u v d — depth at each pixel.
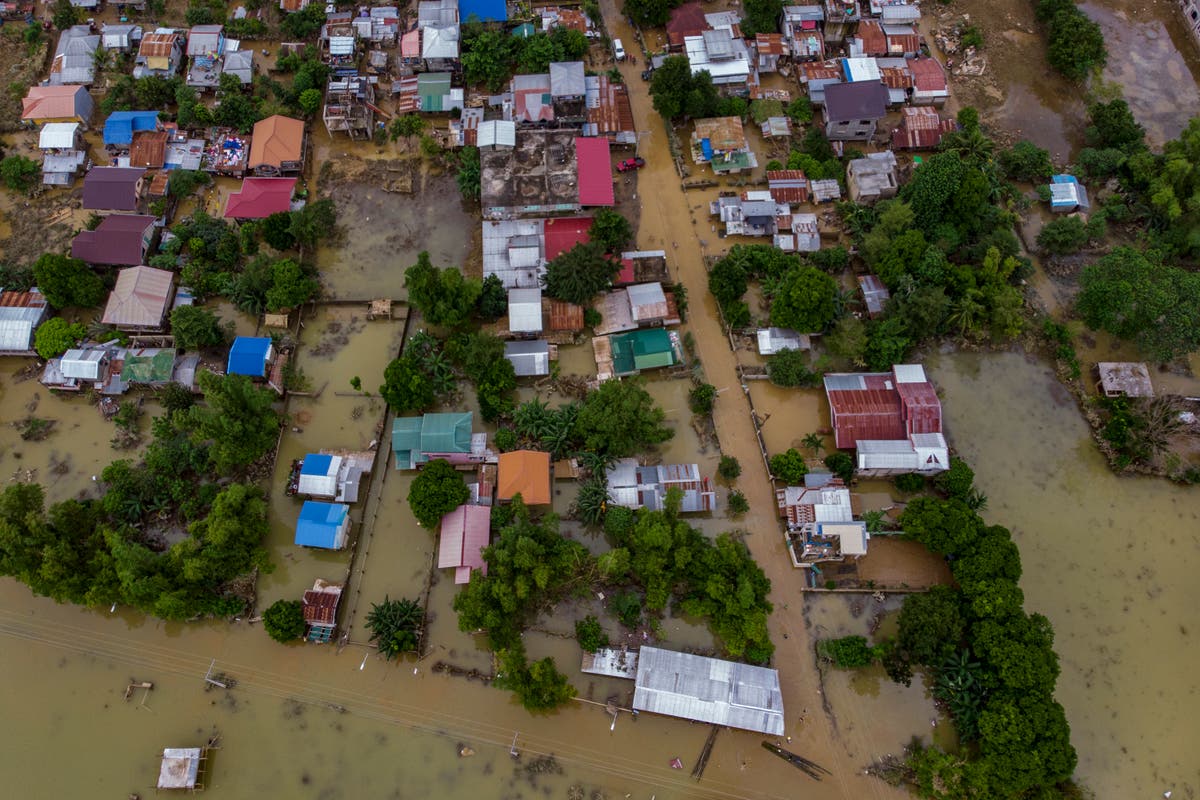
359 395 54.50
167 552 48.25
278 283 54.62
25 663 46.97
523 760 45.22
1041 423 54.34
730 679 45.00
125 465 49.88
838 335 53.91
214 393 47.84
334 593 47.78
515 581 45.06
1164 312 52.34
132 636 47.81
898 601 49.12
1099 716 46.44
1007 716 41.97
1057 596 49.34
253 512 47.94
